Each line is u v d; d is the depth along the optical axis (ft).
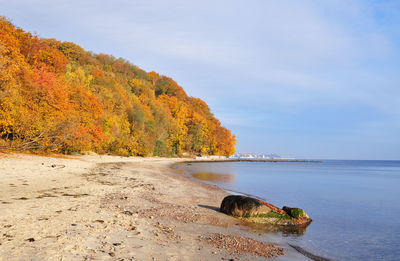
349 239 33.91
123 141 208.95
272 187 92.53
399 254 28.71
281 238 32.17
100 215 29.81
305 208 56.39
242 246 26.27
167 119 334.44
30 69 125.70
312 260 25.25
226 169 212.02
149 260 18.71
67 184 51.72
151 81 517.55
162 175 98.99
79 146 136.87
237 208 40.68
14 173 57.26
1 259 15.39
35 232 21.34
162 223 31.01
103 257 17.79
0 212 26.84
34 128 105.60
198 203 49.29
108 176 74.13
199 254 21.89
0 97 90.33
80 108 150.92
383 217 48.75
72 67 233.14
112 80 277.03
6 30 143.33
